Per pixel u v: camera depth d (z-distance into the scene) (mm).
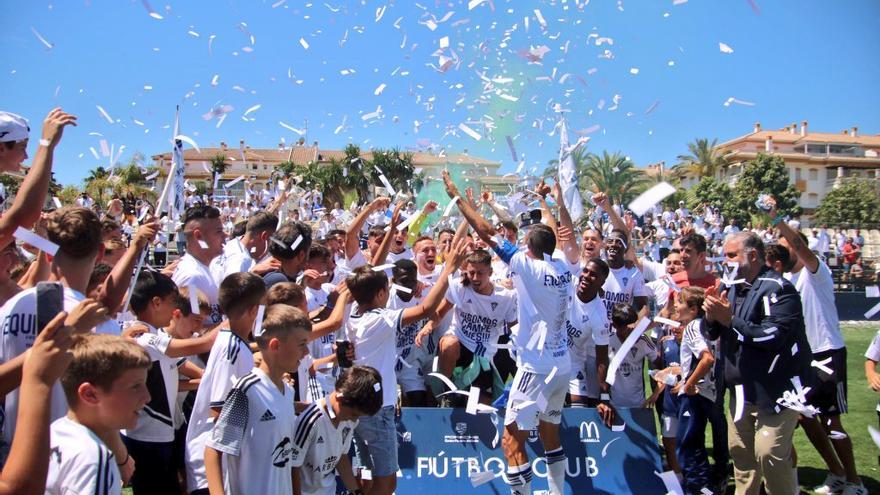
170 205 4945
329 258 5637
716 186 47125
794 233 5488
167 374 3736
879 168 60625
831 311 5484
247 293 3541
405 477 5016
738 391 4441
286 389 3369
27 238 2727
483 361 5555
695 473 4977
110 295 3430
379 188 6773
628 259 6559
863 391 8648
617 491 5082
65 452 2266
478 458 5129
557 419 4836
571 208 6523
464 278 5625
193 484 3527
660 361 5906
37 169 3209
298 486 3488
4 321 2881
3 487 1833
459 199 4957
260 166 42250
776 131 74062
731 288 4754
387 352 4457
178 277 4785
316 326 4188
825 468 5824
